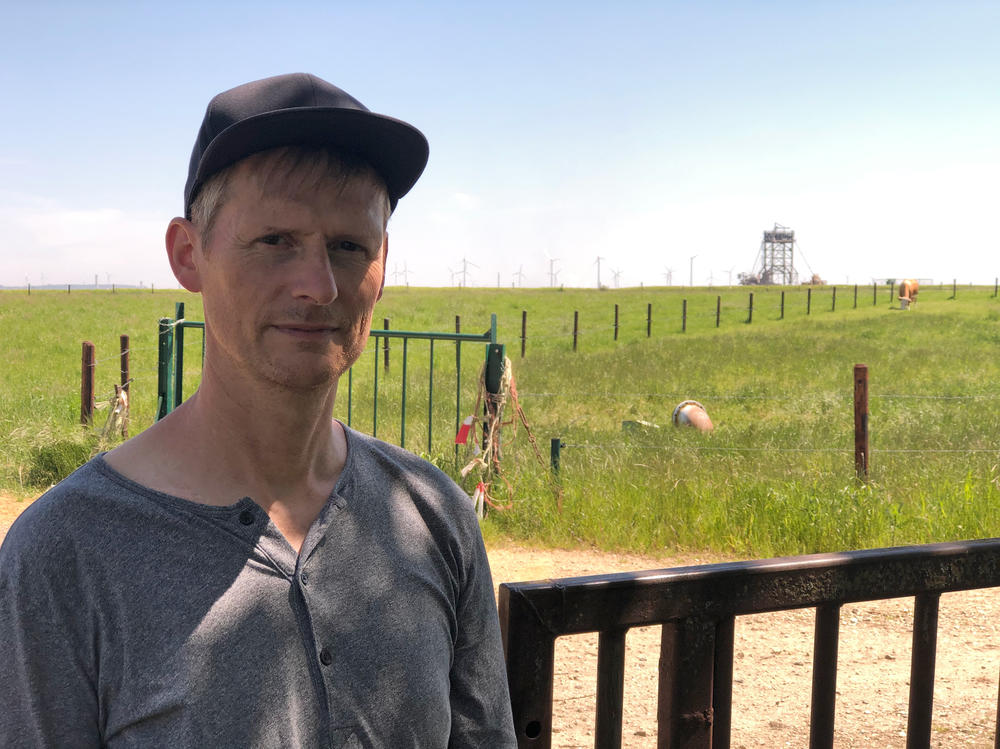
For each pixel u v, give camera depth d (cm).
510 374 756
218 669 99
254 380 108
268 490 111
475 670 127
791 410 1441
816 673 152
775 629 499
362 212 112
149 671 97
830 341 2723
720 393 1692
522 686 131
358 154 112
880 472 806
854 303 4466
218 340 110
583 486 751
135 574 99
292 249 108
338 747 105
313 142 109
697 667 140
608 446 941
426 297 4722
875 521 656
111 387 1722
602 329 3328
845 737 365
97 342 2745
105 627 98
